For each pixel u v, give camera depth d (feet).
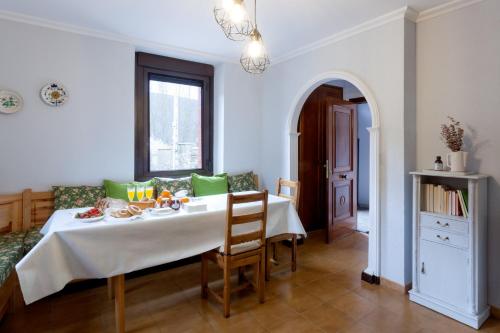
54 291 5.63
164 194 8.32
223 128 13.05
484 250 7.26
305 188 14.25
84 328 6.77
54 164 9.58
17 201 8.89
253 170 13.93
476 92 7.52
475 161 7.58
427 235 7.77
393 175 8.58
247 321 7.06
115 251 6.26
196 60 12.76
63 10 8.56
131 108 10.87
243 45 11.38
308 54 11.27
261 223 7.84
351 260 10.96
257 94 13.92
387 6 8.11
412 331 6.70
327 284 8.99
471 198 6.93
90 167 10.16
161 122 12.43
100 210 7.07
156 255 6.75
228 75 13.03
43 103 9.36
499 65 7.15
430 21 8.34
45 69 9.34
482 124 7.43
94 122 10.18
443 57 8.09
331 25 9.32
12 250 7.13
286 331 6.69
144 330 6.69
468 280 7.02
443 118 8.12
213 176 12.64
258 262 7.82
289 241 12.57
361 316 7.28
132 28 9.79
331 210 13.03
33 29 9.14
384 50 8.71
